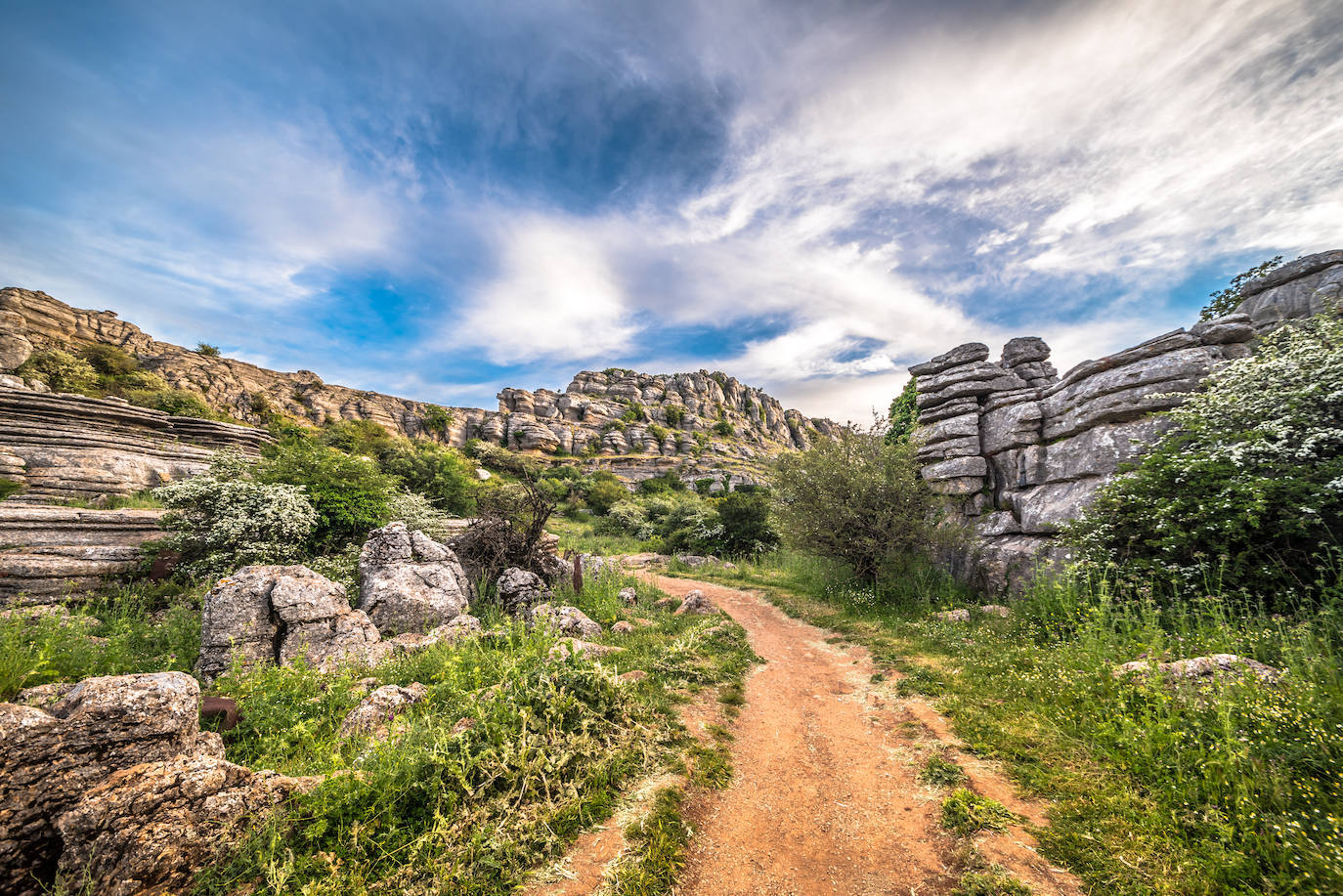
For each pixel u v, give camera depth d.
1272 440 6.97
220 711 4.80
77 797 3.04
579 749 4.45
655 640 8.77
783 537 15.38
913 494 12.41
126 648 6.71
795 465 13.77
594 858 3.48
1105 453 9.70
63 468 15.14
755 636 9.95
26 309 56.97
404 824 3.55
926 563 12.30
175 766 3.26
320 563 10.62
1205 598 6.53
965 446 12.96
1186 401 8.38
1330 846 2.79
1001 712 5.53
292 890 2.93
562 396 106.25
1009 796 4.11
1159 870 3.07
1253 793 3.40
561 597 11.35
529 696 4.95
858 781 4.65
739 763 5.00
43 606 7.34
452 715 4.98
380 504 13.08
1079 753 4.51
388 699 5.24
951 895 3.15
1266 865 2.96
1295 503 6.15
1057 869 3.23
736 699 6.51
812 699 6.71
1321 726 3.70
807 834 3.91
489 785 3.86
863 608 11.61
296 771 4.21
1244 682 4.26
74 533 9.62
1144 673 4.95
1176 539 7.00
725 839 3.84
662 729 5.27
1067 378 11.08
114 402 20.17
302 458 12.78
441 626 8.50
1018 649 7.23
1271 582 6.45
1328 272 8.70
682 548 27.73
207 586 9.23
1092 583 8.12
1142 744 4.20
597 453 89.19
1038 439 11.73
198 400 37.44
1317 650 4.78
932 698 6.29
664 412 111.69
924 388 14.70
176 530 10.34
